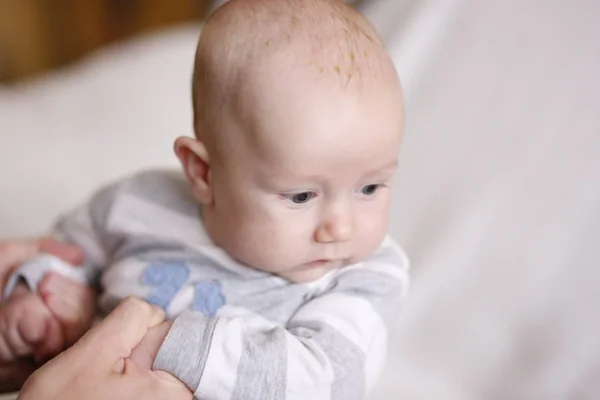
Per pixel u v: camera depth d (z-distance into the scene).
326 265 0.76
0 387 0.90
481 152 1.23
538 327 1.01
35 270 0.90
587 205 1.12
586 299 1.02
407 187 1.23
